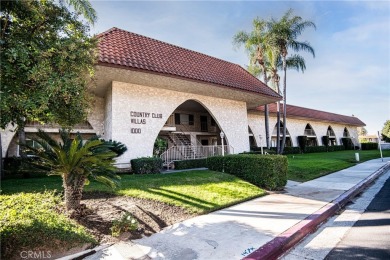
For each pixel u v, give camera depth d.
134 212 6.30
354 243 4.73
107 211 6.25
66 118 5.57
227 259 3.97
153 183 9.32
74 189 6.02
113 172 6.62
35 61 4.44
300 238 5.20
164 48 17.59
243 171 11.39
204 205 7.24
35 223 4.71
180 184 9.44
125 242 4.78
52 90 4.42
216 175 11.36
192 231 5.35
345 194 9.02
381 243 4.63
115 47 13.90
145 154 15.15
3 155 15.34
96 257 4.16
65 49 4.86
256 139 29.98
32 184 9.30
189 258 4.04
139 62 13.58
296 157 25.80
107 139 15.60
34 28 4.74
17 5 4.28
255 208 7.27
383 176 14.70
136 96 15.37
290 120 35.72
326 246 4.70
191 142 24.94
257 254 4.11
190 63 17.56
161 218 6.14
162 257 4.11
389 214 6.64
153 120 15.90
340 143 46.78
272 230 5.29
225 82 17.47
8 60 3.98
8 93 4.00
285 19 24.38
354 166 18.84
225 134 20.48
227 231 5.30
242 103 22.36
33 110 4.49
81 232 4.86
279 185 10.32
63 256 4.15
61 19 5.12
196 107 24.22
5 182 9.85
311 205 7.50
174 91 17.41
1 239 4.09
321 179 12.84
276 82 25.92
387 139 61.00
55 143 5.63
